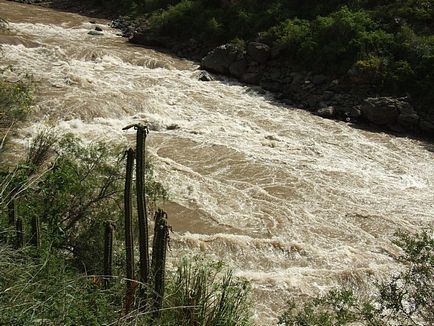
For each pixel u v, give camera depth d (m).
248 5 30.48
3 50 22.48
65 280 6.00
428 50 23.25
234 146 17.89
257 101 23.36
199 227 12.90
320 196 15.22
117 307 6.12
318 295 10.40
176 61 27.45
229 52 26.16
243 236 12.48
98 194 9.14
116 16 36.59
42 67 21.78
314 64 24.95
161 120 19.20
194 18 30.83
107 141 16.48
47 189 8.45
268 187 15.45
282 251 12.20
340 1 28.39
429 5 26.06
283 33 26.75
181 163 16.27
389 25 25.70
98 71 22.97
